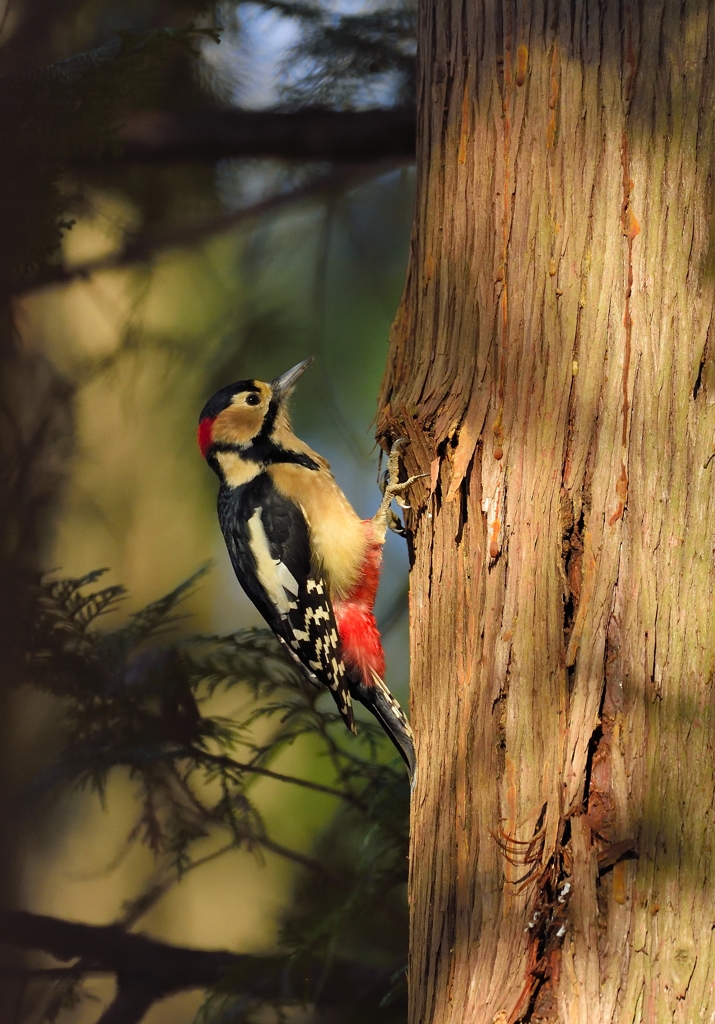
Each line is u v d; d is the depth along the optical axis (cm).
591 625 587
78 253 1556
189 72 1297
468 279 658
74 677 979
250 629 1031
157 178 1340
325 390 1479
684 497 589
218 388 1498
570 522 603
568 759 578
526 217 632
